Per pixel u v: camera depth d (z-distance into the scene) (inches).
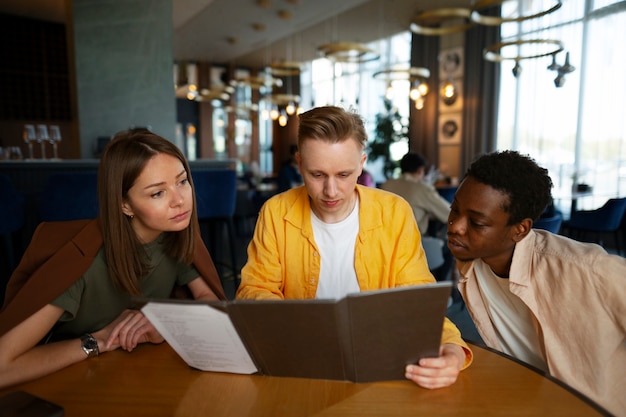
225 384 33.4
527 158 37.4
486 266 43.6
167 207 39.7
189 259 47.0
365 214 44.9
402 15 305.6
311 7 283.9
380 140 343.6
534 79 245.1
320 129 36.2
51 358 36.1
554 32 225.6
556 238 41.5
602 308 37.0
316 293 46.7
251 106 427.5
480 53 280.2
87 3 180.5
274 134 533.3
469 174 37.6
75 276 39.8
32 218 131.2
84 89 182.9
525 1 238.7
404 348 30.7
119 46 188.4
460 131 303.3
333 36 358.9
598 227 167.6
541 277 39.8
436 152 320.8
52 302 38.8
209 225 155.1
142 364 37.1
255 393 32.0
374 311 28.7
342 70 416.2
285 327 30.2
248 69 504.4
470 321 116.6
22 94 292.0
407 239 44.9
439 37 312.7
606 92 206.2
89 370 36.1
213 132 501.4
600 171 209.9
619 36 200.1
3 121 291.1
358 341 30.2
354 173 38.1
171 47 199.3
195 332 32.0
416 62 327.6
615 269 35.9
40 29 291.6
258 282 45.4
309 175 38.3
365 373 32.1
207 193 135.4
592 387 38.6
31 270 42.2
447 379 31.4
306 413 29.4
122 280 41.4
